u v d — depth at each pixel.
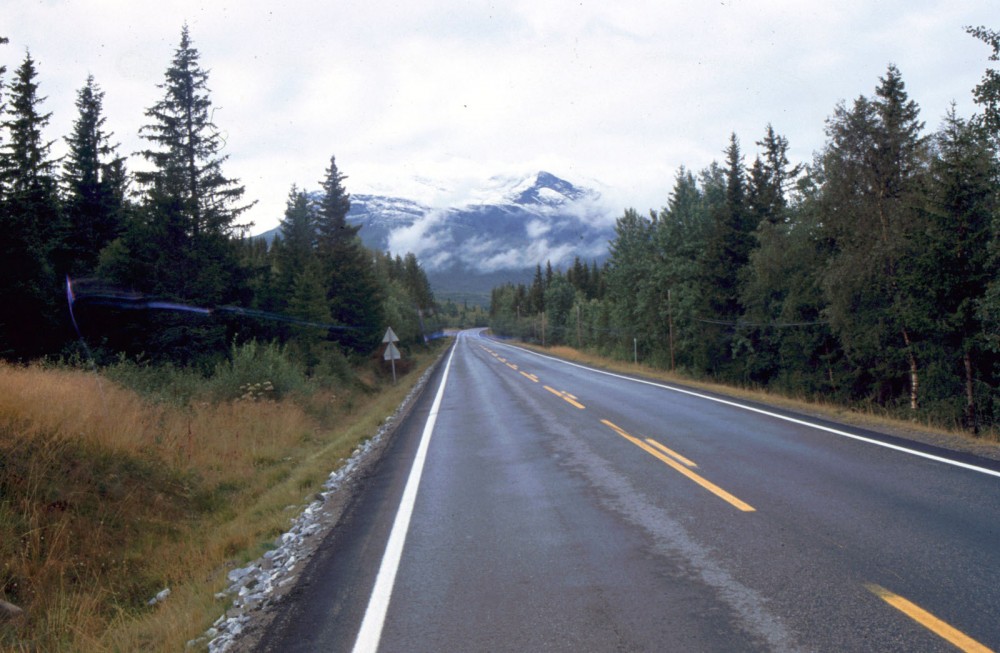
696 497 7.36
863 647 3.64
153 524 8.16
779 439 10.90
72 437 8.58
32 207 22.00
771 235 30.55
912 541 5.42
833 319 24.38
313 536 7.18
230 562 6.87
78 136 35.47
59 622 5.43
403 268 134.88
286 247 54.59
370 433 15.61
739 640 3.84
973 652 3.52
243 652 4.32
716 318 37.34
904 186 23.12
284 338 31.12
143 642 4.97
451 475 9.79
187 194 26.00
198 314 25.38
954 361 21.44
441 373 39.41
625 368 36.34
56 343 21.53
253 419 15.13
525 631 4.21
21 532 6.65
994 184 18.64
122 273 24.48
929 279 19.72
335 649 4.20
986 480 7.41
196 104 26.19
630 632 4.06
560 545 5.99
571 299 105.06
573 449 11.16
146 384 16.45
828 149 25.11
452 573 5.46
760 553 5.36
